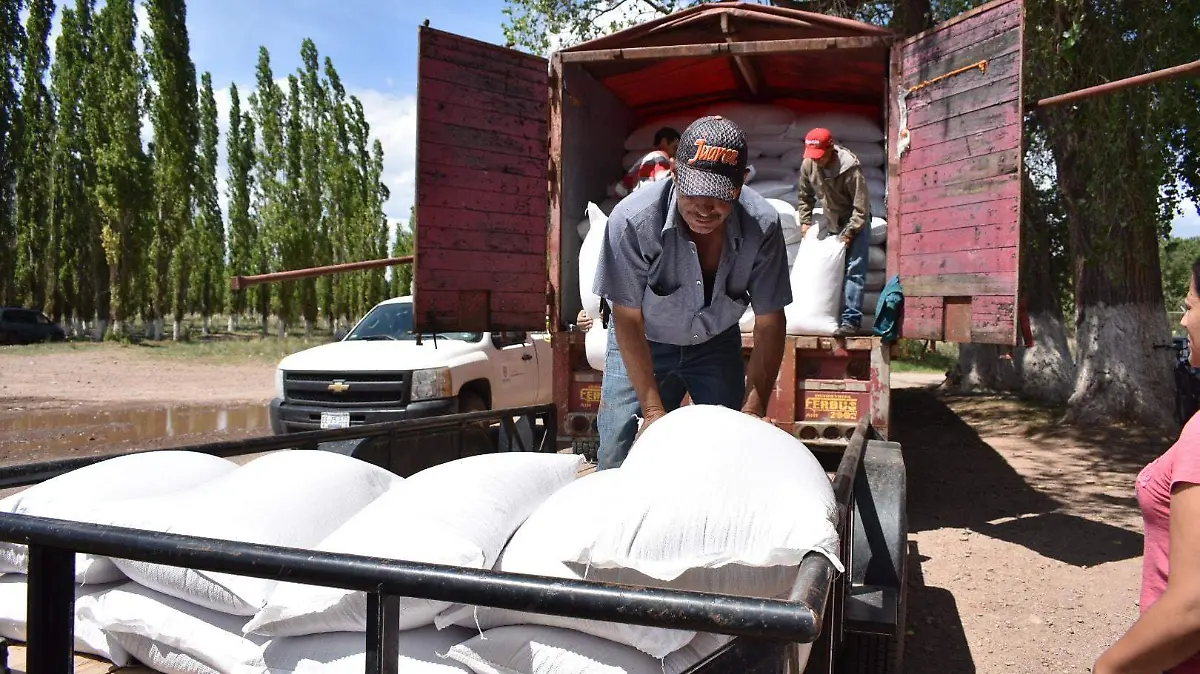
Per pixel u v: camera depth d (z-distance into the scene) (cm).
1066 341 1311
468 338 856
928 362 2756
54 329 3334
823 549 156
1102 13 855
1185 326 177
